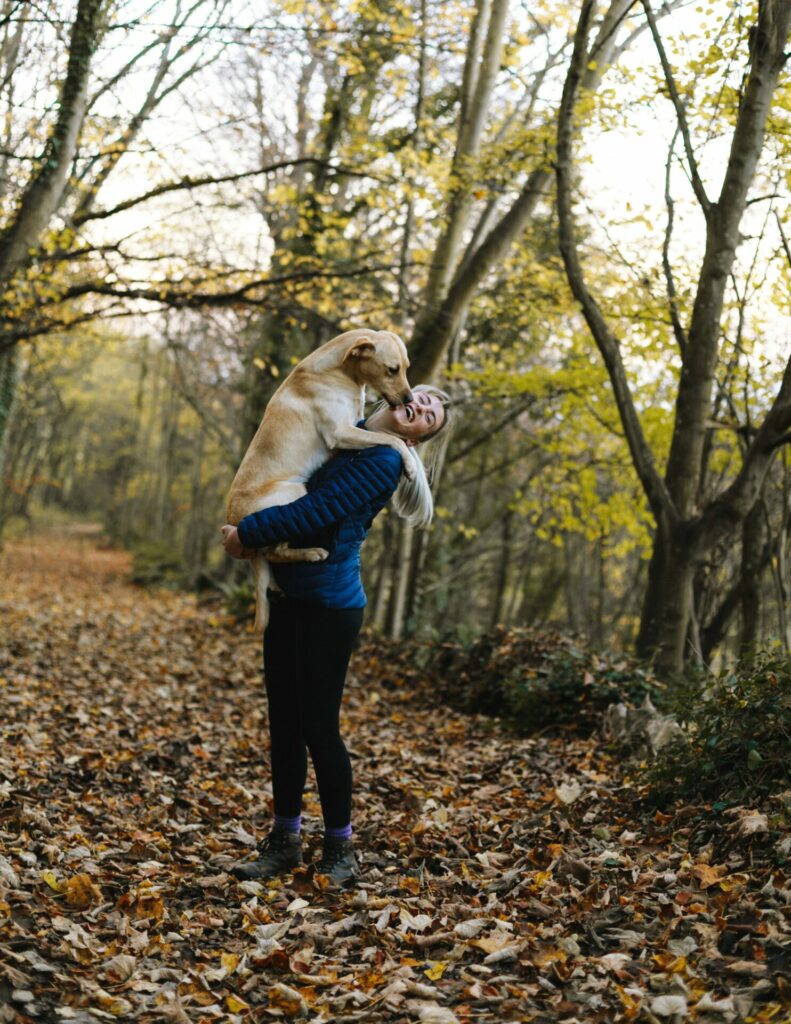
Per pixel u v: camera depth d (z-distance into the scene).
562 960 2.87
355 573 3.66
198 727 7.38
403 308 10.64
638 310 9.70
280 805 3.83
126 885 3.65
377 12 10.56
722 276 7.88
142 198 9.80
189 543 30.22
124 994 2.80
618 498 12.02
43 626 13.09
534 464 17.34
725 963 2.71
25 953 2.88
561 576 21.36
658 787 4.37
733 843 3.55
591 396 11.53
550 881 3.54
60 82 8.66
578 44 8.04
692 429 8.12
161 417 37.41
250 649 12.05
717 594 9.96
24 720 6.79
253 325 15.90
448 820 4.73
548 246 14.62
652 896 3.31
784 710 4.03
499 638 8.92
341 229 13.08
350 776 3.70
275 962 3.01
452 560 17.95
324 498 3.43
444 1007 2.69
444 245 11.41
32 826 4.14
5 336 9.73
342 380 3.66
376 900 3.44
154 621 15.15
